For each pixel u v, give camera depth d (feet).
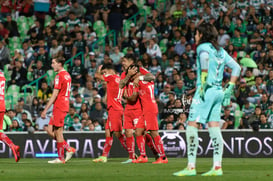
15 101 267.80
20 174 103.24
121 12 304.50
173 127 204.13
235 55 252.83
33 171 111.04
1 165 137.08
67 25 299.17
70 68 262.47
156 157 146.61
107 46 278.46
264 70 243.19
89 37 291.38
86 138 191.93
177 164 136.87
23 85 269.64
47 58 277.03
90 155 191.52
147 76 138.92
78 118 216.54
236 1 286.66
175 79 242.17
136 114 144.25
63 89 141.69
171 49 269.64
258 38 265.34
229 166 131.13
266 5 279.69
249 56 248.11
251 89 231.09
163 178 91.04
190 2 288.10
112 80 149.48
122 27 302.66
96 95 232.32
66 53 279.69
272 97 225.35
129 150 147.84
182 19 284.41
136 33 286.87
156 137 141.08
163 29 283.59
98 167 125.39
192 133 96.63
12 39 307.17
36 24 298.15
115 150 190.29
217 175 96.78
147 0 310.86
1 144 192.34
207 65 94.27
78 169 116.98
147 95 139.44
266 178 92.43
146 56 258.78
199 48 95.76
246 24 273.75
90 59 268.00
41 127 231.30
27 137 193.47
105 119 219.61
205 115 95.91
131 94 141.79
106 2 307.37
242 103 229.45
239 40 265.34
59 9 311.68
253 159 177.06
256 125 195.21
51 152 192.24
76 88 242.17
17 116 236.02
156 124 140.46
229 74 240.73
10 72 288.10
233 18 277.03
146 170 112.98
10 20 309.01
